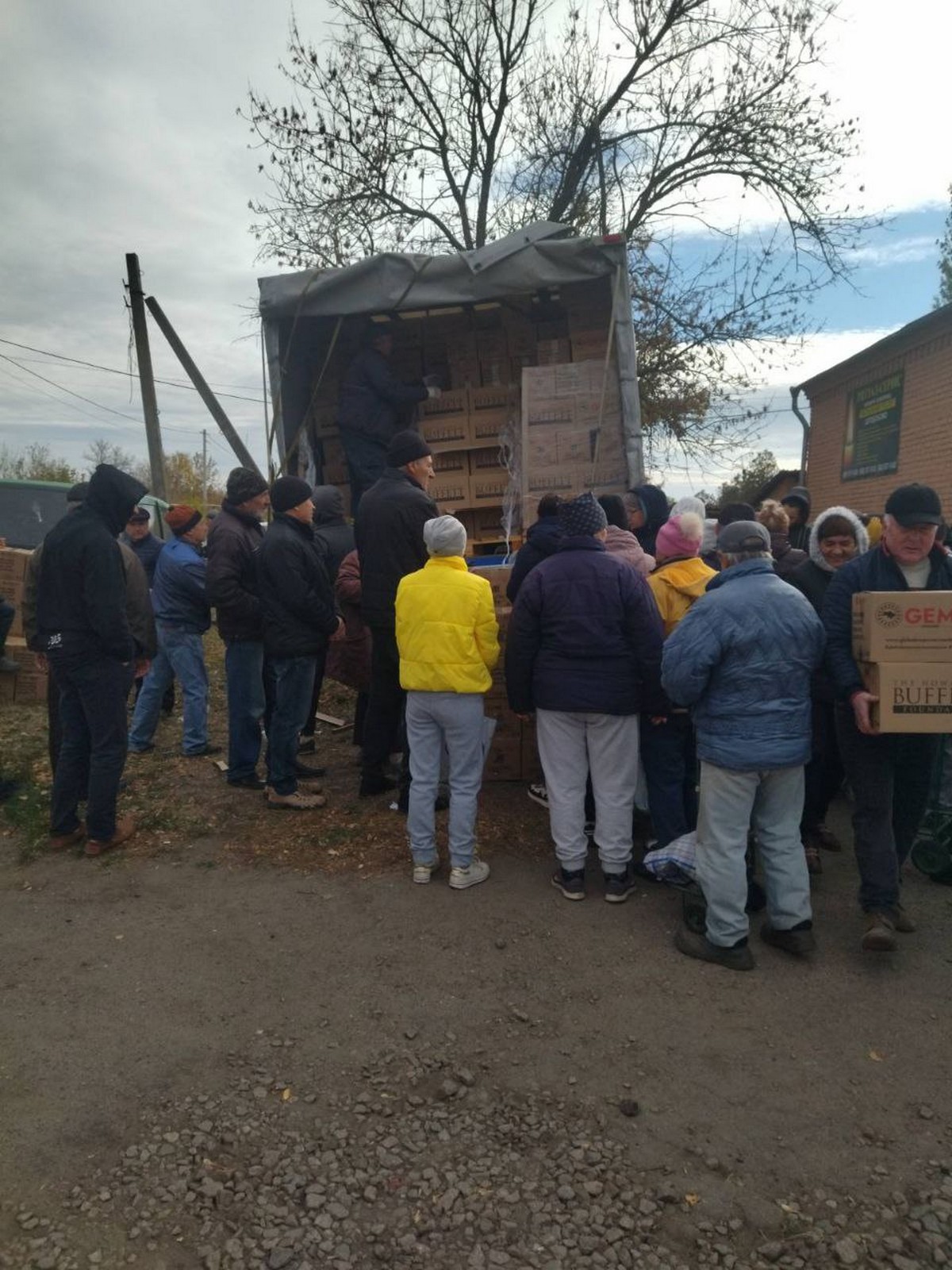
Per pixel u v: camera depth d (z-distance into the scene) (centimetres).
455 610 397
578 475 600
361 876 425
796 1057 289
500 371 684
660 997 324
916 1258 212
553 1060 289
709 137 1411
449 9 1404
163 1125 257
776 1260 212
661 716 391
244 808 511
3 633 738
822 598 434
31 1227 220
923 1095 270
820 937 367
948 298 2509
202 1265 211
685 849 362
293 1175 239
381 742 518
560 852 400
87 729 454
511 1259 214
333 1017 312
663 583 426
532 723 539
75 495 488
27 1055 290
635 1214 226
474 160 1519
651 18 1385
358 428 651
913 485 336
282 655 482
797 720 333
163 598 603
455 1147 250
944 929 372
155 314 1455
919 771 364
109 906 397
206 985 332
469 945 360
